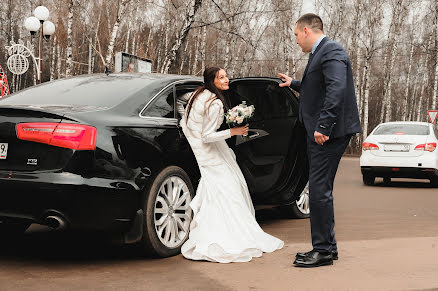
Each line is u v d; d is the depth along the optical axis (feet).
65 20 127.54
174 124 15.19
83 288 11.40
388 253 14.85
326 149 13.32
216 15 89.71
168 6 95.91
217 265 13.60
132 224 13.48
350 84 13.43
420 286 11.41
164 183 14.30
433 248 15.52
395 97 194.70
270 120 18.52
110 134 13.09
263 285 11.65
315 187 13.50
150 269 13.16
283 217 21.93
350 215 22.89
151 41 135.95
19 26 157.69
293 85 16.20
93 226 12.73
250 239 14.65
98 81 16.02
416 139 36.42
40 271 12.89
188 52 129.59
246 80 18.07
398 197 30.45
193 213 15.42
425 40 136.36
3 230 16.25
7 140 13.04
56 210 12.32
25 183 12.44
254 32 101.60
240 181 15.67
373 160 37.19
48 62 159.53
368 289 11.23
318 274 12.57
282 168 18.84
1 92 71.82
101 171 12.75
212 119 15.08
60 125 12.66
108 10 122.52
